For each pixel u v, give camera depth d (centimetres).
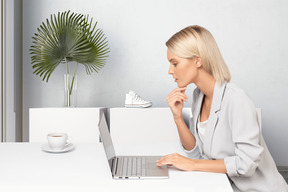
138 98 296
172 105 127
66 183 86
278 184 112
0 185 84
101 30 326
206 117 128
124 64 337
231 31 326
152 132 287
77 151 127
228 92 110
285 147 324
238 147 102
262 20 323
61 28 291
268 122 325
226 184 86
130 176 90
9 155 119
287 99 323
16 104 330
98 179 89
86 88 339
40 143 142
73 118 289
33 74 341
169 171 98
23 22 338
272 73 324
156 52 334
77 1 336
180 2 330
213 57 111
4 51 303
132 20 334
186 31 112
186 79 114
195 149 128
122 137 288
